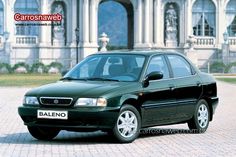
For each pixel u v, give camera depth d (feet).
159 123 63.82
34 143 59.77
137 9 295.07
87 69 65.10
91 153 52.85
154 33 298.15
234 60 298.15
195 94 68.23
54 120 58.85
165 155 51.72
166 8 300.61
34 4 289.33
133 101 60.54
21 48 286.46
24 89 160.56
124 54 65.41
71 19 290.97
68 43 290.35
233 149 55.42
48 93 59.62
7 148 56.08
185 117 67.10
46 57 287.28
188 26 301.02
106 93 58.54
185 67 68.59
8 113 95.66
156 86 63.21
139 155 51.72
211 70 293.43
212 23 306.14
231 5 307.58
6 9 287.07
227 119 87.15
